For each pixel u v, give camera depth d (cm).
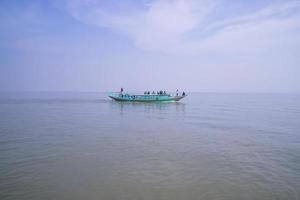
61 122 4366
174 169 1898
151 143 2761
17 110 6675
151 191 1509
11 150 2412
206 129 3744
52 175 1753
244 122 4572
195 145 2678
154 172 1828
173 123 4344
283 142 2859
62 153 2316
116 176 1742
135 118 5016
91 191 1503
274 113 6425
